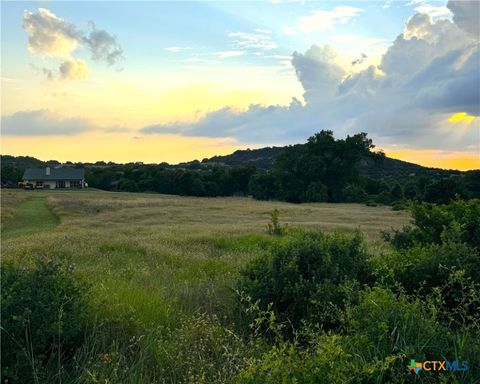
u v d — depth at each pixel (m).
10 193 78.44
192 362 3.76
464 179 55.62
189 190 96.06
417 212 8.25
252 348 4.16
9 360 3.38
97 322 4.42
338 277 5.34
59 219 36.31
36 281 4.12
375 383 2.82
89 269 8.38
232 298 5.73
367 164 113.12
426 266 5.19
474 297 4.19
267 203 65.81
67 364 3.78
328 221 33.38
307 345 4.02
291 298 5.14
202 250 13.37
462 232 6.49
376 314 3.54
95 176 122.75
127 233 20.30
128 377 3.52
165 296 5.96
